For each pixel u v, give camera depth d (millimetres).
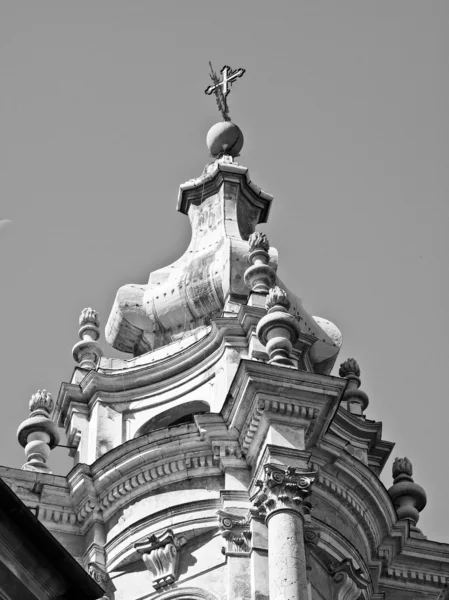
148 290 57281
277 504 47531
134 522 50344
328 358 56250
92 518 51031
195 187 60281
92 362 55719
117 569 50125
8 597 28969
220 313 55531
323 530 49812
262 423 49281
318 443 50094
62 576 29312
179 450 50594
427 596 52406
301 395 49500
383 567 51844
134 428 53656
